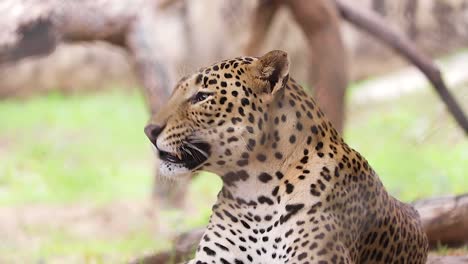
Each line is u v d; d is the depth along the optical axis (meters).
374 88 26.75
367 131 23.02
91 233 14.70
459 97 22.39
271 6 15.05
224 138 6.22
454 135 21.20
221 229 6.49
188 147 6.27
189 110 6.25
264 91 6.23
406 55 14.88
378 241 6.52
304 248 6.05
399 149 20.64
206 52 30.66
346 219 6.23
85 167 21.27
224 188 6.49
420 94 25.14
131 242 13.70
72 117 27.20
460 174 17.22
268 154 6.22
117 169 21.05
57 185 19.27
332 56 14.44
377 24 15.02
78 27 14.29
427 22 28.41
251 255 6.43
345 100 14.64
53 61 31.02
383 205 6.53
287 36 29.39
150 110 15.83
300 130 6.26
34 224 15.32
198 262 6.57
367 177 6.44
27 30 13.26
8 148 23.50
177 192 16.16
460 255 8.77
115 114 27.66
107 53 31.42
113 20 14.88
